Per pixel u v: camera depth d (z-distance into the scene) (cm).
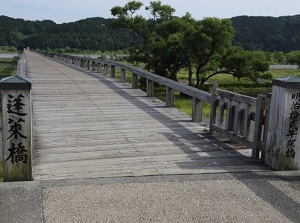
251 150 518
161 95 1964
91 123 668
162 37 2691
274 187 382
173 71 2548
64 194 352
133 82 1167
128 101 921
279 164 429
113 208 325
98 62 1794
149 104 886
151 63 2586
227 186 382
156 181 392
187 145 539
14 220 299
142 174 413
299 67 6038
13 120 362
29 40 11019
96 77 1525
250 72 2350
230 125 550
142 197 350
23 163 375
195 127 657
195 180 397
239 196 358
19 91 356
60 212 315
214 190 371
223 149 521
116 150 507
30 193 350
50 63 2730
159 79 897
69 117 713
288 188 381
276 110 428
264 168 439
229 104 547
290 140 425
